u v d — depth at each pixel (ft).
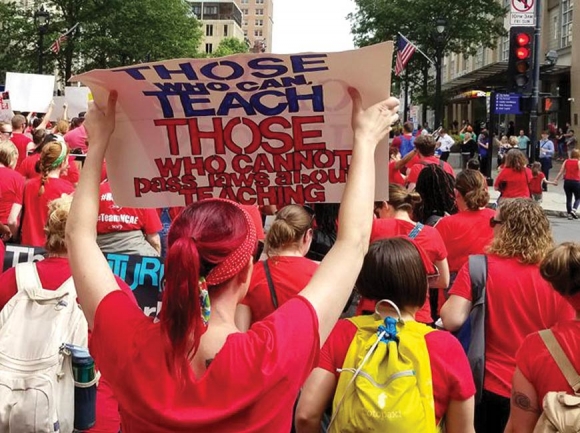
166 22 154.40
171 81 6.47
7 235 20.49
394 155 38.14
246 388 5.30
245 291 5.85
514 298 10.94
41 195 19.97
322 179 6.94
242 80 6.45
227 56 6.15
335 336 8.49
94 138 6.59
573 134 116.67
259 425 5.32
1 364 9.29
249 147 6.91
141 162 7.00
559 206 63.72
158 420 5.31
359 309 12.84
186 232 5.60
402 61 85.10
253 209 15.84
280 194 7.04
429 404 7.75
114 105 6.64
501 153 91.97
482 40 135.33
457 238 16.46
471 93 124.88
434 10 131.34
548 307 10.84
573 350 8.55
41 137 29.17
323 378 8.38
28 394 9.11
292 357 5.41
